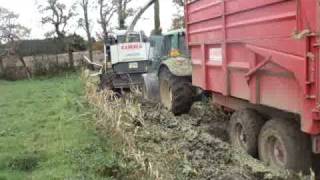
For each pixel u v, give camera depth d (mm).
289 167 6371
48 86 23359
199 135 9062
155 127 9805
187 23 10188
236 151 7758
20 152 8094
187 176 6488
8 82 30125
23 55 34469
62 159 7387
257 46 6742
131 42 17625
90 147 7832
